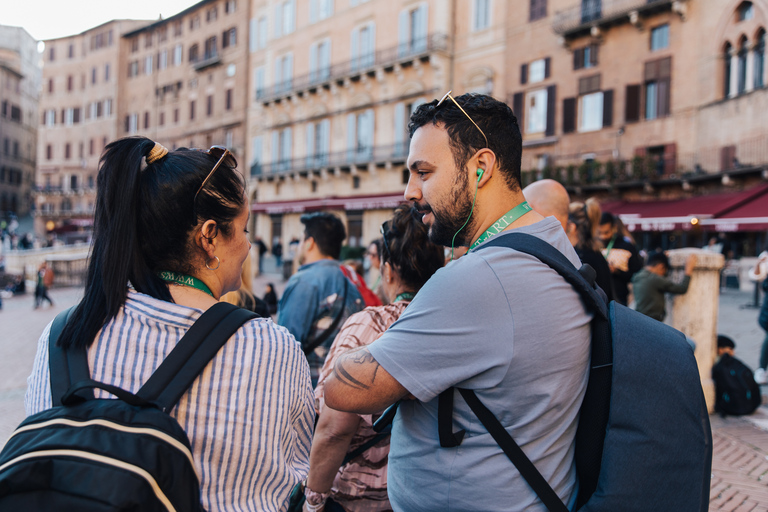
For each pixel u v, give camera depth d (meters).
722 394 4.58
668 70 17.77
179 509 0.74
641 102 18.44
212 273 1.03
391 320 1.66
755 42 15.70
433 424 1.06
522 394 0.97
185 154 1.01
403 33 24.14
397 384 1.00
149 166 0.99
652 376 0.95
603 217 4.28
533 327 0.96
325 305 2.59
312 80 28.28
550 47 20.22
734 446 3.87
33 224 51.00
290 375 0.96
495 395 0.98
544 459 0.98
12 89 54.25
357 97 26.20
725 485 3.22
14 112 54.56
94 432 0.74
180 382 0.84
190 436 0.84
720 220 15.04
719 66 16.69
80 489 0.68
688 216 15.92
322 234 2.76
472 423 1.00
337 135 27.47
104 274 0.92
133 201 0.95
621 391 0.96
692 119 17.34
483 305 0.96
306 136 29.17
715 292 4.70
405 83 24.17
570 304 1.00
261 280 21.12
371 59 25.39
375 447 1.60
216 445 0.85
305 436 1.08
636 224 17.23
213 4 35.09
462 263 1.02
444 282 1.00
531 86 20.80
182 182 0.97
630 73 18.53
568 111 19.92
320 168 27.83
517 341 0.96
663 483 0.92
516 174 1.15
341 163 26.58
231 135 34.03
